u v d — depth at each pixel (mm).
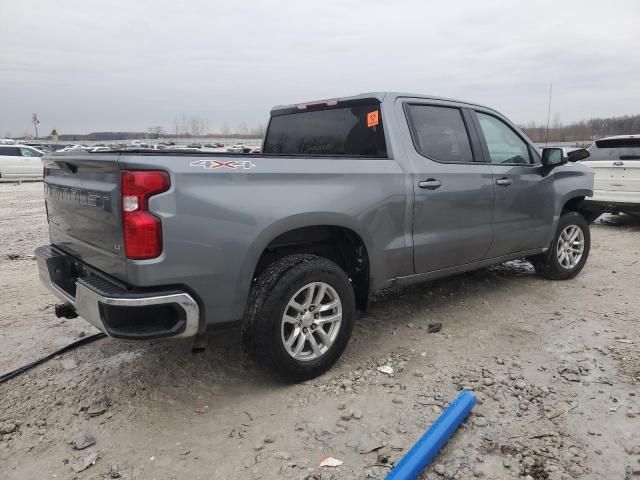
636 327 4145
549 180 5070
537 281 5527
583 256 5660
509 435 2705
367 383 3287
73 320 4500
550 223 5145
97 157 2766
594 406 2967
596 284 5410
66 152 3344
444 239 4062
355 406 3016
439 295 5047
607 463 2477
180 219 2662
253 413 2971
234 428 2828
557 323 4262
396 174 3688
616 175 8695
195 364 3607
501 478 2383
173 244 2648
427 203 3889
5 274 6121
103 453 2633
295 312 3207
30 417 2959
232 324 3004
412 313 4551
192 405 3076
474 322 4316
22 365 3623
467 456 2537
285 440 2711
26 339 4082
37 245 8117
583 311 4551
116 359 3705
